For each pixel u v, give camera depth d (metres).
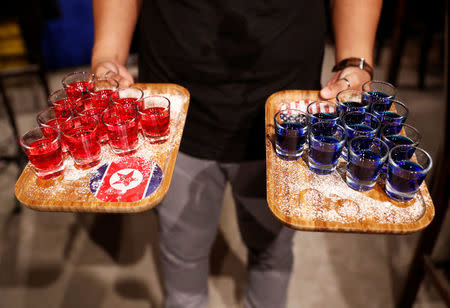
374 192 0.97
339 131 1.07
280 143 1.04
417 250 1.65
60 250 2.21
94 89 1.25
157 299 1.98
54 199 0.93
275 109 1.21
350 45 1.33
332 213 0.91
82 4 3.49
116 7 1.35
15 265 2.13
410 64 3.82
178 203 1.39
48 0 2.87
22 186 0.97
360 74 1.25
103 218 2.41
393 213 0.91
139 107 1.14
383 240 2.27
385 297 1.98
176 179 1.35
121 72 1.31
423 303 1.94
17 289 2.02
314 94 1.24
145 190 0.95
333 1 1.38
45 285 2.04
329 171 1.02
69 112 1.16
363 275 2.08
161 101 1.14
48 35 3.56
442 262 1.85
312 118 1.12
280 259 1.50
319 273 2.09
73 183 0.98
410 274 1.72
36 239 2.28
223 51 1.16
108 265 2.14
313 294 2.00
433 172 1.65
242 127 1.24
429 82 3.54
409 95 3.35
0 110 3.22
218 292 2.03
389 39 4.11
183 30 1.17
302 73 1.25
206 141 1.28
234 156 1.29
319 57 1.29
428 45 3.22
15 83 3.55
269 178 1.00
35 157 0.94
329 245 2.24
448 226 2.33
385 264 2.13
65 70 3.79
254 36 1.14
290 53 1.18
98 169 1.02
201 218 1.45
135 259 2.18
